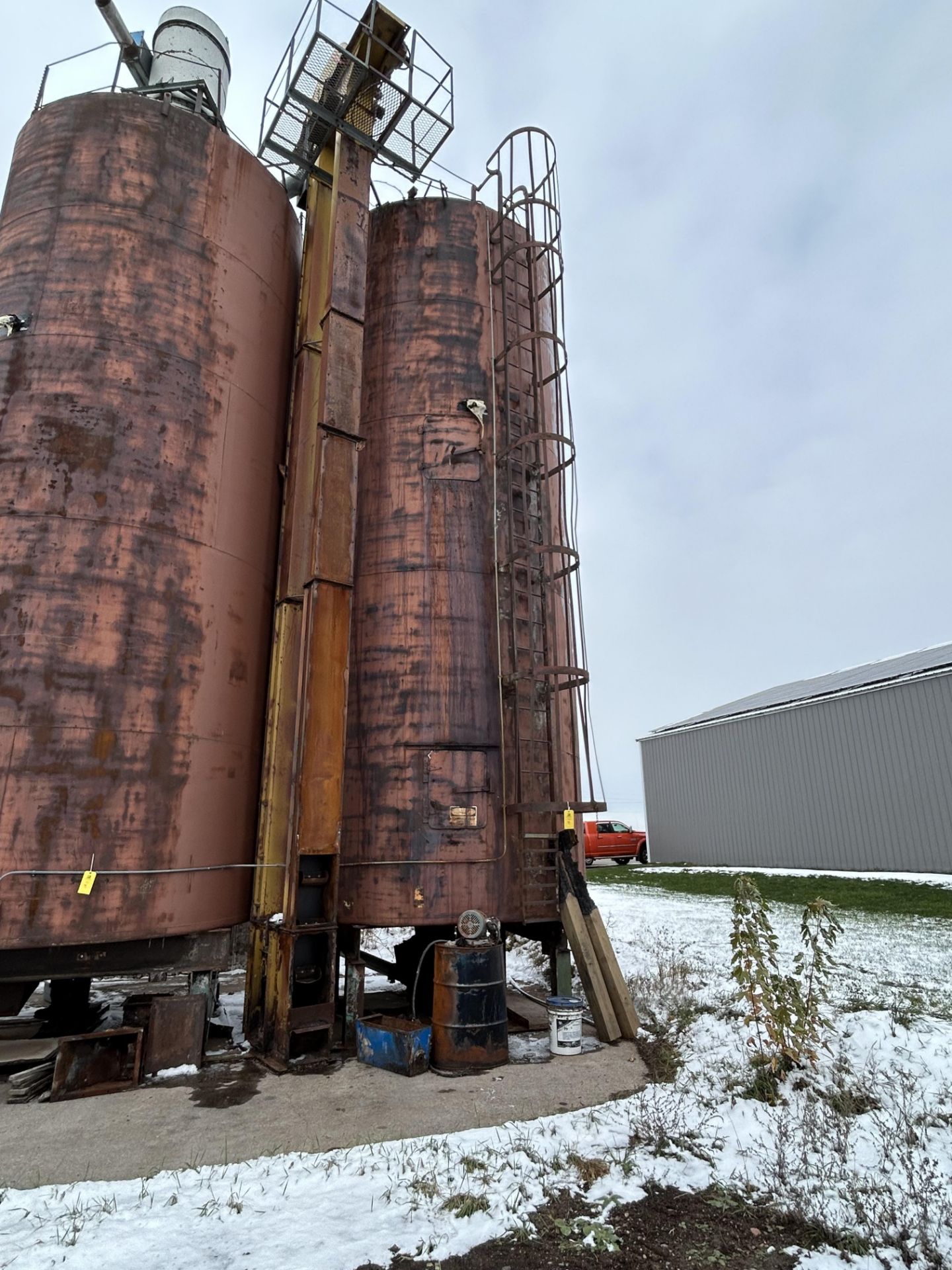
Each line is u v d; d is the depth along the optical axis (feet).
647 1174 17.58
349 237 35.91
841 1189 16.53
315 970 28.86
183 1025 26.48
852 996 30.12
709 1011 30.48
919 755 77.10
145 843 28.04
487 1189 16.72
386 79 39.52
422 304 39.14
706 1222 15.66
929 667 78.18
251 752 33.99
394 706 33.78
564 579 41.19
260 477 35.86
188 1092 23.90
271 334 37.63
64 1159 18.61
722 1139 19.38
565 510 43.06
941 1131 18.65
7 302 30.96
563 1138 19.58
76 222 31.65
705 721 109.29
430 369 38.06
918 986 31.96
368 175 37.81
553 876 33.78
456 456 36.99
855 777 83.92
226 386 34.04
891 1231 14.83
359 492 37.17
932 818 75.00
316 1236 14.74
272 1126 20.83
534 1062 26.99
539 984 40.96
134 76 43.98
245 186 36.73
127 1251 14.02
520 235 43.73
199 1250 14.14
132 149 33.17
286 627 35.27
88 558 28.73
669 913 58.49
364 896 32.19
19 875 25.85
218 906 30.81
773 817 94.48
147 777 28.53
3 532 28.19
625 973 38.24
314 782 29.78
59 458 29.12
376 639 34.83
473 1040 26.20
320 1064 26.81
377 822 32.78
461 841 32.37
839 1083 21.66
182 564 30.94
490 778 33.55
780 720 94.58
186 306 32.94
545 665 36.40
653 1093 22.80
